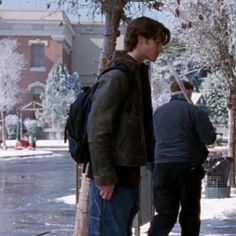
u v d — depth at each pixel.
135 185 5.41
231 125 21.80
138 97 5.44
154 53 5.62
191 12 19.81
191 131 8.74
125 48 5.66
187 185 8.84
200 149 8.84
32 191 24.52
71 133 5.43
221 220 14.66
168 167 8.73
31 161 45.09
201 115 8.70
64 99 74.88
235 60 20.30
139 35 5.57
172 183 8.83
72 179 30.45
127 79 5.32
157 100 46.31
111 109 5.23
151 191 9.93
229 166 18.84
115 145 5.29
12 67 71.25
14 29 85.44
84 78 91.81
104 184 5.18
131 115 5.35
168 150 8.73
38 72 85.00
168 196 8.83
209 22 19.81
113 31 9.63
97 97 5.25
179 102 8.88
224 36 19.86
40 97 79.25
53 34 85.06
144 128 5.60
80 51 92.25
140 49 5.59
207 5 19.67
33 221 15.86
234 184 21.06
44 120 75.88
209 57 20.34
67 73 76.25
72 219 16.19
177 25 20.84
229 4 20.00
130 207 5.40
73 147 5.41
